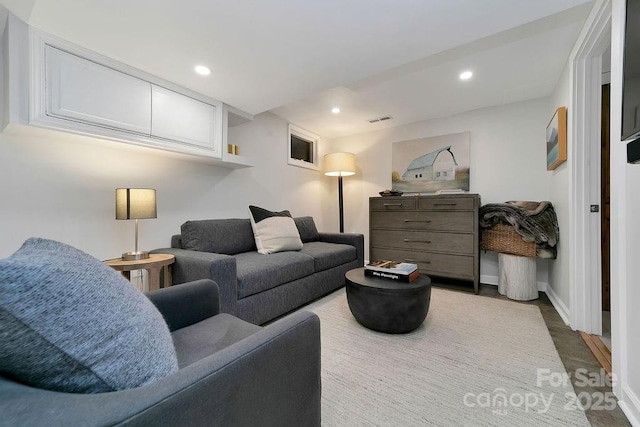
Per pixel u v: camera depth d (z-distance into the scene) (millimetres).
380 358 1586
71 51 1637
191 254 1990
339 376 1419
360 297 1913
